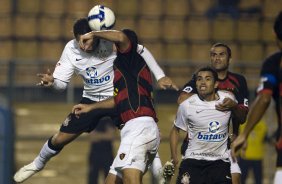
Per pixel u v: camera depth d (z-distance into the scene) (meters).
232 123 26.50
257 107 18.27
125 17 63.44
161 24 63.50
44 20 62.59
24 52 62.00
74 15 63.12
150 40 62.97
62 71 25.62
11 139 45.81
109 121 47.00
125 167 23.41
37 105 53.62
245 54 62.81
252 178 48.66
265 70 18.48
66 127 26.09
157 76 24.58
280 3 64.06
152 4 64.12
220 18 63.59
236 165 27.30
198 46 62.84
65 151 51.44
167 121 53.12
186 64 52.56
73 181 51.19
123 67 24.11
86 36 23.19
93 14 24.80
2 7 62.97
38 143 51.59
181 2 64.19
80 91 54.34
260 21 63.50
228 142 26.02
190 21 63.59
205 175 25.75
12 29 62.44
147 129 23.77
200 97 25.64
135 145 23.52
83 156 51.47
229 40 63.28
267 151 49.81
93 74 25.53
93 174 47.00
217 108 25.34
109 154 46.91
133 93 23.98
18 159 50.53
